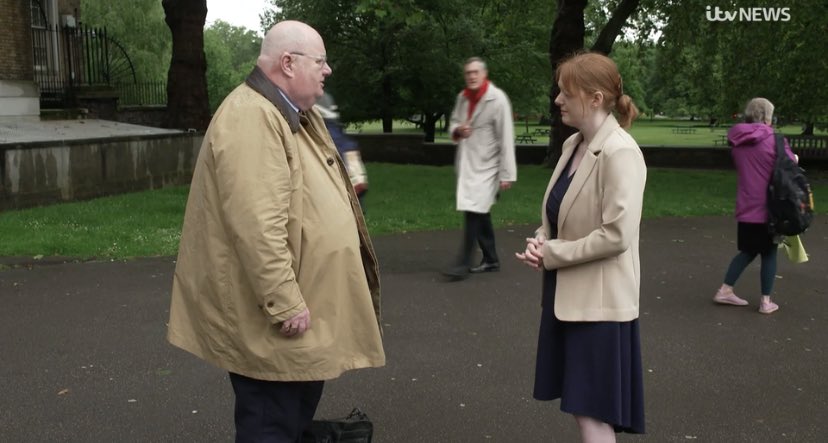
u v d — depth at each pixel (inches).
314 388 129.2
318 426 135.2
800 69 856.3
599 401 121.3
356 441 136.6
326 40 1408.7
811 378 198.2
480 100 293.6
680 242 390.0
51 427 164.4
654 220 466.9
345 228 119.0
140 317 245.9
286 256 110.8
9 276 299.3
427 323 242.4
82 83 789.2
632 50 1009.5
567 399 122.6
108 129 622.8
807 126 1509.6
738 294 284.4
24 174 468.4
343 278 118.5
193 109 697.6
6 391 184.2
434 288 285.9
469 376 197.2
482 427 166.9
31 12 746.2
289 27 117.0
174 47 696.4
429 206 495.8
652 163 911.7
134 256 337.4
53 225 403.9
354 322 120.4
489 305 263.3
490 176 296.8
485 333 232.8
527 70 1501.0
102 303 262.1
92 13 1603.1
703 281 304.7
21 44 684.7
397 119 1568.7
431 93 1461.6
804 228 244.4
